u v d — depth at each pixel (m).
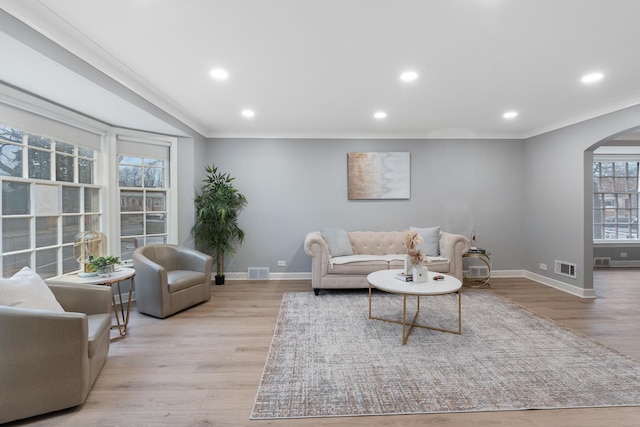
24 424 1.61
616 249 5.72
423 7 1.75
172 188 4.14
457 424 1.62
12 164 2.57
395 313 3.24
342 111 3.69
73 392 1.71
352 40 2.10
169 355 2.35
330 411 1.71
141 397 1.84
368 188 4.75
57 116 2.87
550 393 1.86
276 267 4.76
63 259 3.03
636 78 2.74
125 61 2.40
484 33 2.01
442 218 4.82
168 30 1.98
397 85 2.89
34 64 2.02
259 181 4.73
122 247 3.74
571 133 3.97
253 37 2.06
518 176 4.83
